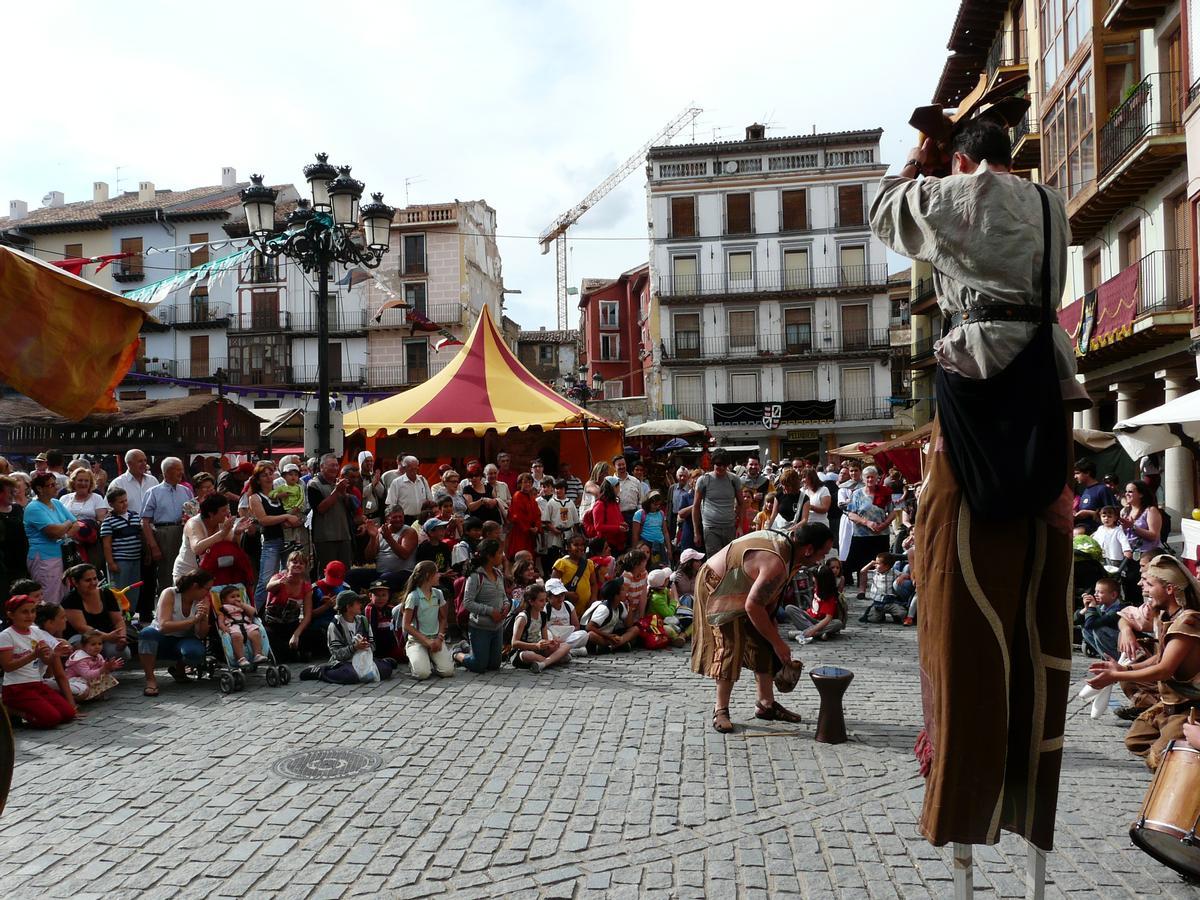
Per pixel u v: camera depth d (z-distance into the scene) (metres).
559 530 12.67
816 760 5.59
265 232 12.34
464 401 17.11
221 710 6.93
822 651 9.36
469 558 10.35
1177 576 4.73
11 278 2.94
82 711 6.93
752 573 6.19
